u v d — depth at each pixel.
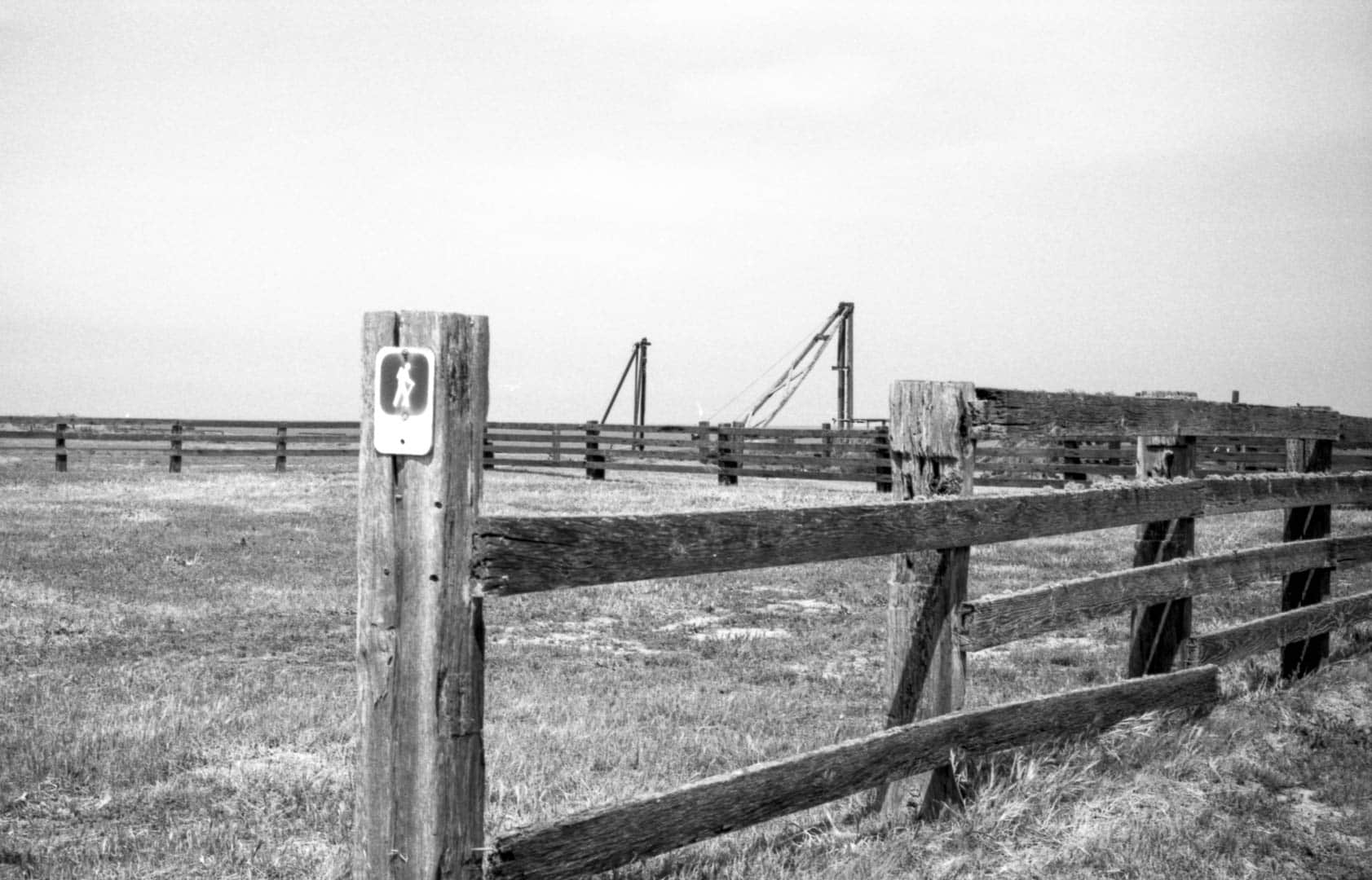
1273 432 6.80
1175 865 4.27
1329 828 4.71
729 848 4.30
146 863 4.41
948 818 4.55
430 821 2.93
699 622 10.68
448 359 2.89
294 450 29.05
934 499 4.43
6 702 7.02
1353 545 7.74
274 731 6.33
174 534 16.02
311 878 4.27
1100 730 5.36
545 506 20.31
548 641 9.60
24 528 16.23
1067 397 5.15
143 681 7.72
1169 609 6.07
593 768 5.77
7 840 4.63
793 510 3.85
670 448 30.23
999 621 4.70
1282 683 7.11
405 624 2.94
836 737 6.39
